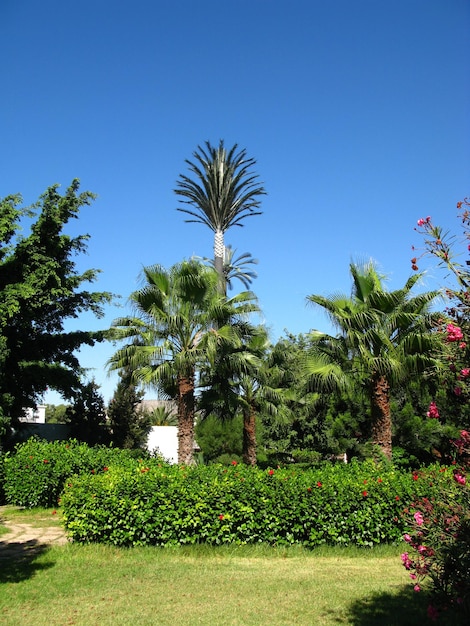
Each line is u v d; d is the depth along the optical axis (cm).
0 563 724
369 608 548
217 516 827
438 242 388
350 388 1313
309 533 827
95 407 2466
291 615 527
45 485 1214
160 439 2616
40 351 1897
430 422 1439
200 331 1455
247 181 2138
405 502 824
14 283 1723
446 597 387
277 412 1948
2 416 1574
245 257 3039
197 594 594
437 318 412
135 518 824
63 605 552
